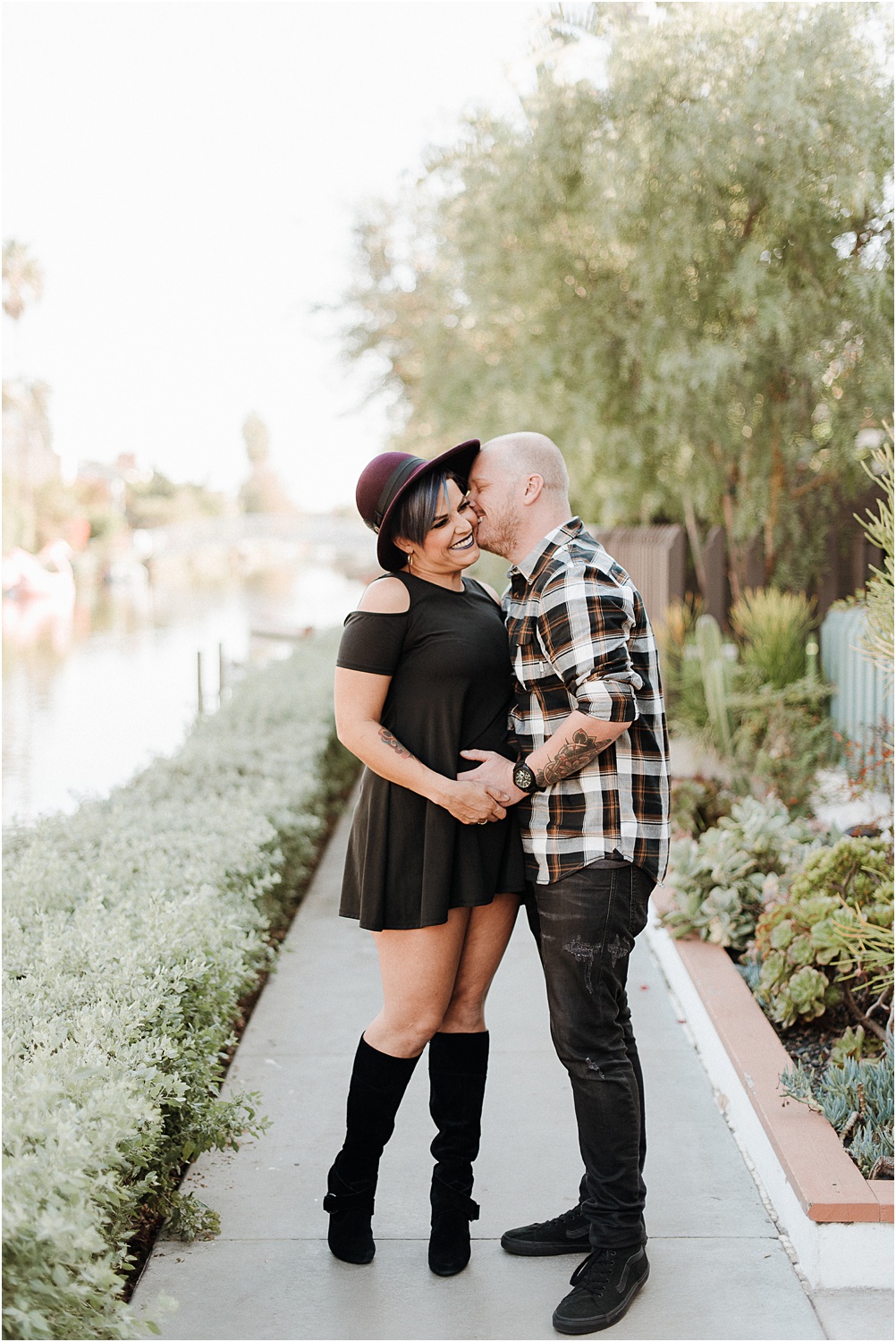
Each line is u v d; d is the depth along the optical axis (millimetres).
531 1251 2482
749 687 6773
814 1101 2709
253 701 7543
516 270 6840
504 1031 3732
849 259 5633
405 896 2330
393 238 12984
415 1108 3232
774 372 6125
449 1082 2453
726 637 7656
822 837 4418
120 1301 2018
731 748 6172
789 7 5266
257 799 4832
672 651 7203
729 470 6984
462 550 2340
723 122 5316
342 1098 3240
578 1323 2186
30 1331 1733
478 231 7109
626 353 6281
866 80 5164
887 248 5551
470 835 2322
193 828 4285
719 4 5441
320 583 72250
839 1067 3023
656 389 6141
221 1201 2703
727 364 5828
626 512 7660
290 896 4973
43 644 26344
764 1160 2738
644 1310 2273
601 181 5641
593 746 2174
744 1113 2945
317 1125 3076
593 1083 2275
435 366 8945
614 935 2279
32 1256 1737
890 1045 3070
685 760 6320
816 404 6371
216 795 5148
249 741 6242
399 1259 2471
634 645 2312
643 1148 2469
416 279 12797
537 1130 3047
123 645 26094
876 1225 2322
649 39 5543
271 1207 2674
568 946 2271
